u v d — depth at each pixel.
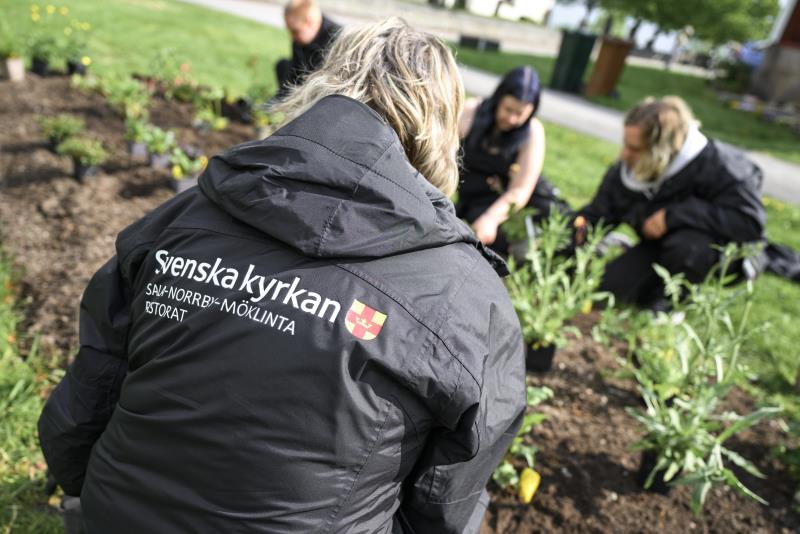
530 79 3.46
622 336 2.98
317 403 1.07
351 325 1.08
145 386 1.17
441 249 1.19
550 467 2.51
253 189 1.10
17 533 1.98
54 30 8.98
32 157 4.56
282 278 1.11
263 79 8.74
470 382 1.11
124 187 4.38
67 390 1.43
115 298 1.34
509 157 3.64
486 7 31.38
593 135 10.66
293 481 1.08
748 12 32.47
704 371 2.64
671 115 3.59
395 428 1.12
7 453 2.26
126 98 5.62
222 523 1.10
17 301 3.04
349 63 1.30
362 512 1.17
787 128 15.19
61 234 3.63
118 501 1.18
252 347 1.09
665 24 28.66
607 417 2.88
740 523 2.41
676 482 2.15
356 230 1.07
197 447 1.11
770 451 2.85
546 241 3.01
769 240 5.61
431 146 1.32
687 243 3.75
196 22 12.95
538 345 3.03
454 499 1.27
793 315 4.34
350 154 1.09
